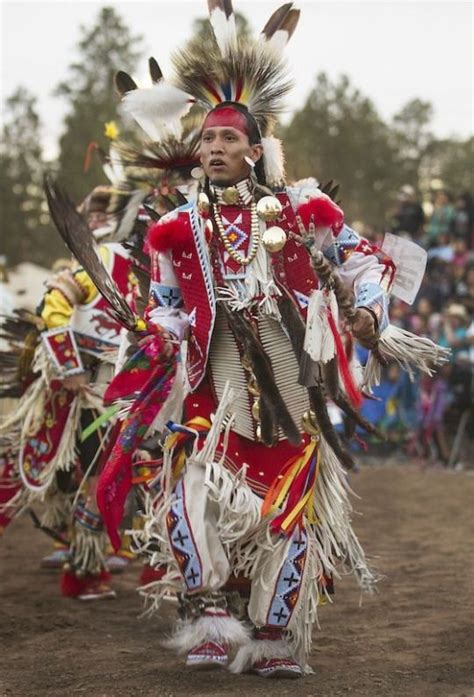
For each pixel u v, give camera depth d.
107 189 11.74
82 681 8.02
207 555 7.77
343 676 8.01
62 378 11.49
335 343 7.89
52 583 12.48
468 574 12.16
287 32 8.60
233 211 8.12
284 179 8.31
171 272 8.21
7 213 96.69
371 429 8.29
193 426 8.17
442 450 26.05
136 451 8.73
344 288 7.75
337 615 10.24
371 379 8.39
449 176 111.12
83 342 11.74
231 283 8.05
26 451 11.82
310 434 8.21
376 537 15.35
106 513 8.16
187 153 11.02
